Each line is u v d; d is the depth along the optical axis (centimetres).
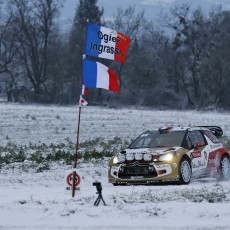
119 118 14162
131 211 3033
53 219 2964
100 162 6525
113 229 2739
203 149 5125
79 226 2812
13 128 11206
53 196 3931
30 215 3067
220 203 3259
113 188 4453
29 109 15638
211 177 5178
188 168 4834
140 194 3703
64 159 6756
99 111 16462
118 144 8831
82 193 4047
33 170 5969
